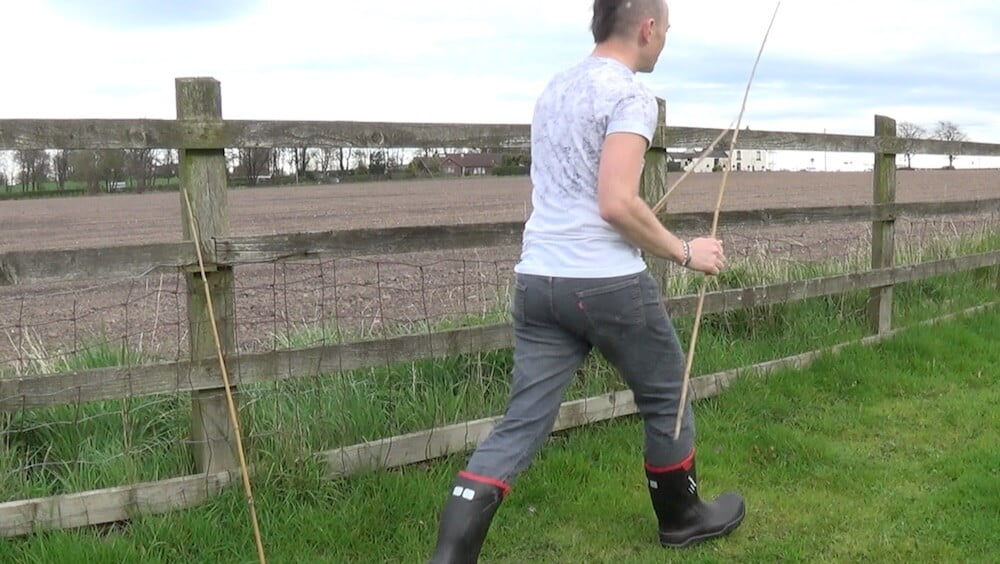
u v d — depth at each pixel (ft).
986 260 23.22
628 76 8.79
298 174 116.26
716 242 9.41
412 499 11.71
